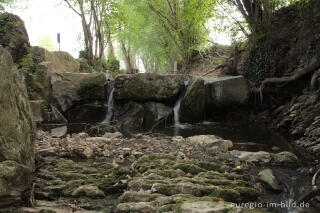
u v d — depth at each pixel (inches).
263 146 213.6
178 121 358.6
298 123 258.1
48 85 357.1
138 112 340.2
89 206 96.9
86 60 551.5
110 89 377.4
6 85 99.0
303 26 307.1
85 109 358.3
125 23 550.0
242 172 146.3
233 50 480.4
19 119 104.2
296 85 319.9
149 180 115.0
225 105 349.1
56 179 119.4
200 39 587.5
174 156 159.8
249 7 364.2
